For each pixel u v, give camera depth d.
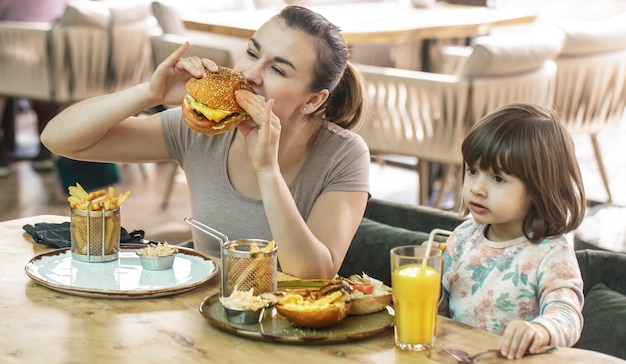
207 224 1.88
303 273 1.66
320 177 1.84
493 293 1.61
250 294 1.37
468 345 1.33
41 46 4.61
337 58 1.72
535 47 3.68
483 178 1.58
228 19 4.11
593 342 1.85
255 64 1.68
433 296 1.29
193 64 1.64
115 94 1.80
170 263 1.63
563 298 1.49
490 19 4.48
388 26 4.07
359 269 2.15
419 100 3.77
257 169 1.64
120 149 1.89
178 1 4.45
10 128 5.45
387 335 1.36
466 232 1.70
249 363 1.25
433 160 3.81
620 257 2.00
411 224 2.28
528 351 1.30
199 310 1.40
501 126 1.56
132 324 1.38
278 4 4.68
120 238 1.81
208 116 1.60
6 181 4.91
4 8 5.03
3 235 1.83
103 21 4.60
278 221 1.64
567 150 1.60
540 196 1.56
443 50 4.57
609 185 4.53
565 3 5.88
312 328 1.35
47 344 1.30
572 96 4.05
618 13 5.72
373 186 4.86
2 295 1.49
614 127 4.27
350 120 1.95
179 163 1.95
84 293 1.48
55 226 1.84
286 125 1.79
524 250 1.60
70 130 1.82
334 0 5.53
